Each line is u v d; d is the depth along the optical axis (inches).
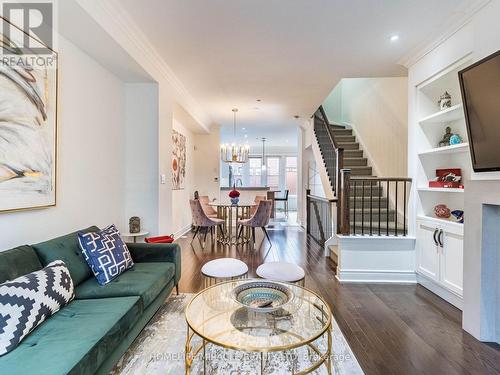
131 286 78.7
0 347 48.1
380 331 88.0
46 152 87.7
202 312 71.6
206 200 244.8
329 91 178.4
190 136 273.3
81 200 108.4
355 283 130.3
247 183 481.4
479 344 81.3
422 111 128.3
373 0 88.4
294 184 485.1
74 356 48.0
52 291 62.4
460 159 119.5
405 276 132.0
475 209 85.7
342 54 126.4
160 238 130.6
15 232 78.5
